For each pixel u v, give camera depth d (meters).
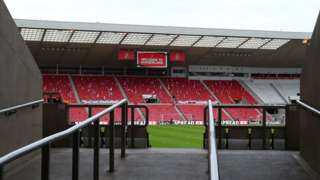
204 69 54.19
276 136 10.52
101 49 43.19
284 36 39.31
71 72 51.88
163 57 45.41
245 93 52.84
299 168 7.81
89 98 48.50
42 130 10.46
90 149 9.91
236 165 8.05
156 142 23.73
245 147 10.58
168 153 9.28
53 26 34.81
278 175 7.30
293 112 10.05
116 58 47.41
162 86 52.50
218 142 10.41
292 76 55.66
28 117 9.08
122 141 8.75
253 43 41.88
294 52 45.91
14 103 7.99
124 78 53.09
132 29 36.47
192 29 37.78
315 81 7.26
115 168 7.80
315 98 7.27
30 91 9.30
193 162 8.34
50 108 10.62
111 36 38.25
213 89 52.91
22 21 34.28
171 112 47.69
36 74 9.98
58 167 7.91
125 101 8.54
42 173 3.57
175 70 54.44
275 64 53.16
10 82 7.70
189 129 34.50
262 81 55.09
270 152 9.45
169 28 37.28
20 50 8.45
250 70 55.16
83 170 7.64
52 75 51.28
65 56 46.12
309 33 39.28
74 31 36.16
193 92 52.16
